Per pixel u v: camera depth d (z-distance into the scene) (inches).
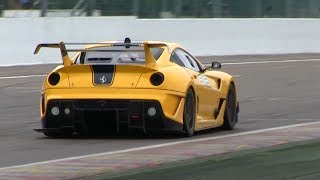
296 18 5334.6
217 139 1493.6
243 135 1577.3
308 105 2354.8
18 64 3782.0
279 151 1325.0
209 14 4963.1
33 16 4042.8
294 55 4977.9
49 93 1481.3
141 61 1523.1
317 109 2230.6
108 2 4471.0
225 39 4795.8
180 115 1471.5
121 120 1451.8
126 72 1455.5
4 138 1566.2
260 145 1391.5
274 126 1772.9
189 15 4879.4
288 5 5398.6
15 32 3779.5
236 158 1243.2
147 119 1446.9
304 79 3361.2
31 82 3031.5
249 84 3097.9
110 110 1445.6
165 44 1533.0
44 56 3897.6
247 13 5162.4
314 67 4013.3
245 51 4899.1
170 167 1148.5
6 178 1044.5
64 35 4010.8
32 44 3850.9
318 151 1330.0
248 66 3981.3
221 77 1712.6
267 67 3946.9
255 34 4965.6
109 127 1478.8
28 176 1059.3
